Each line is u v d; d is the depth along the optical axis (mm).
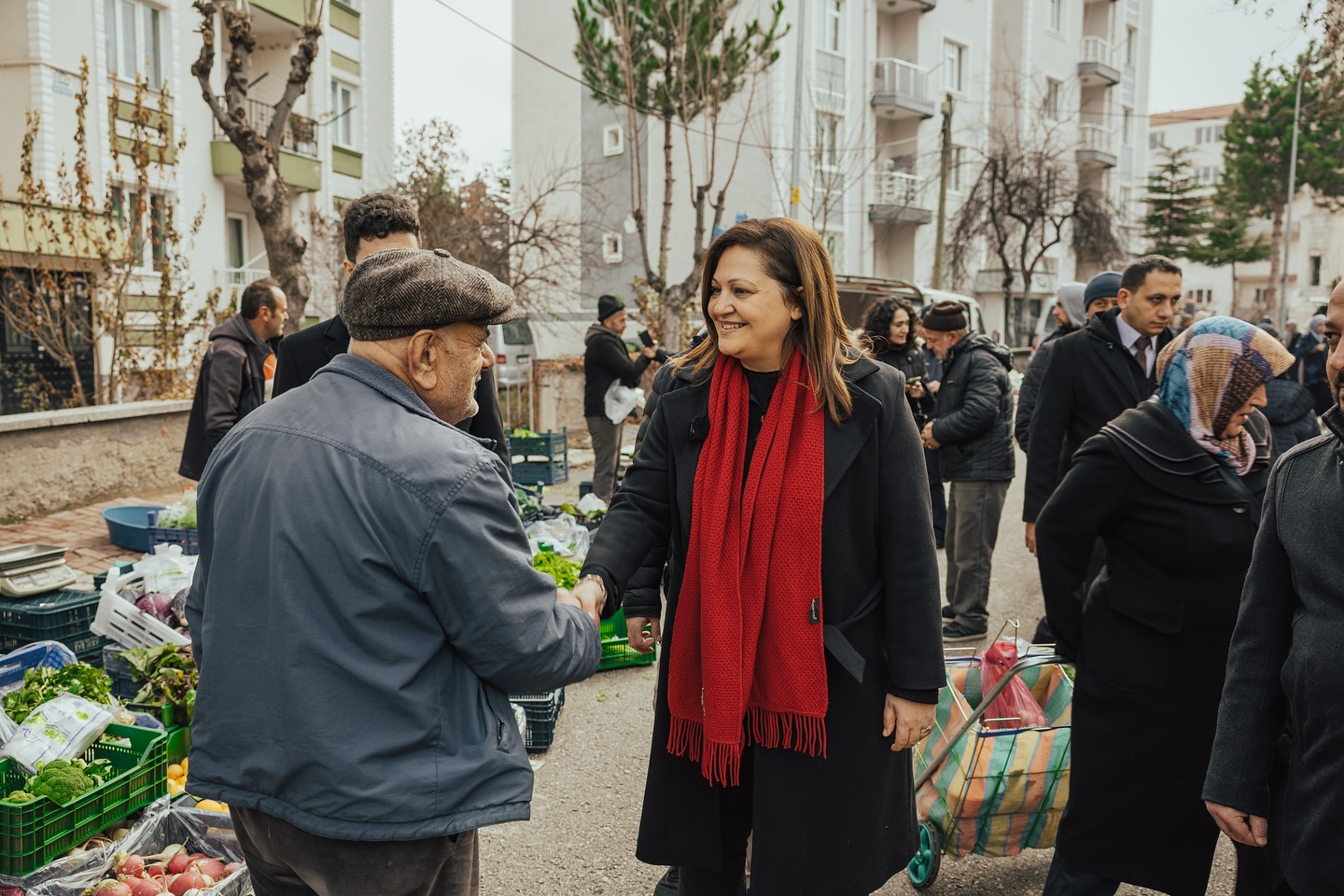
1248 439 2801
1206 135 69812
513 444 10555
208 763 1829
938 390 6461
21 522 8164
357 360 1924
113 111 12688
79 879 2881
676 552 2393
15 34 15922
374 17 24312
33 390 12945
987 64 33688
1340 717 1851
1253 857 2254
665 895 2916
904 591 2266
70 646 4613
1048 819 3158
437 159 19250
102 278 12156
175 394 11805
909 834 2438
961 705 3334
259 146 9477
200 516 1988
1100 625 2855
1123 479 2764
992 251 34156
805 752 2242
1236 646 2188
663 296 17328
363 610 1739
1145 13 41469
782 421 2238
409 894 1839
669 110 17109
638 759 4398
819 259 2230
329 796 1728
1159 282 4453
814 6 26797
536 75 30094
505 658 1837
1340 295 1931
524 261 20266
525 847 3613
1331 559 1906
